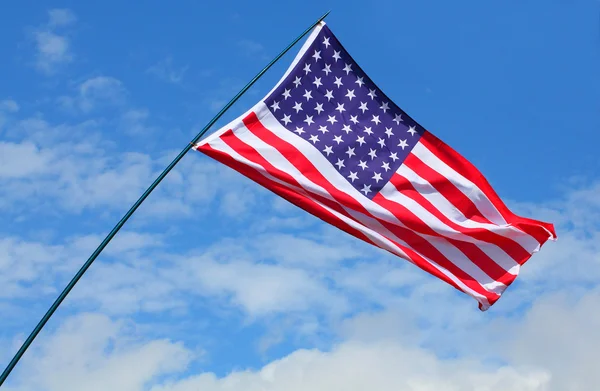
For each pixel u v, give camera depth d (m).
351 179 19.61
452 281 19.56
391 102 20.47
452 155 20.27
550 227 19.80
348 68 20.59
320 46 20.59
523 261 19.89
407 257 19.53
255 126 19.30
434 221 19.70
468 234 19.77
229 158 18.55
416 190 19.88
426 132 20.38
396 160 20.08
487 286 19.66
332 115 20.09
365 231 19.41
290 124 19.66
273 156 19.03
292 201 19.02
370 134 20.12
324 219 19.19
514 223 19.91
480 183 20.23
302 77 20.17
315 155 19.47
